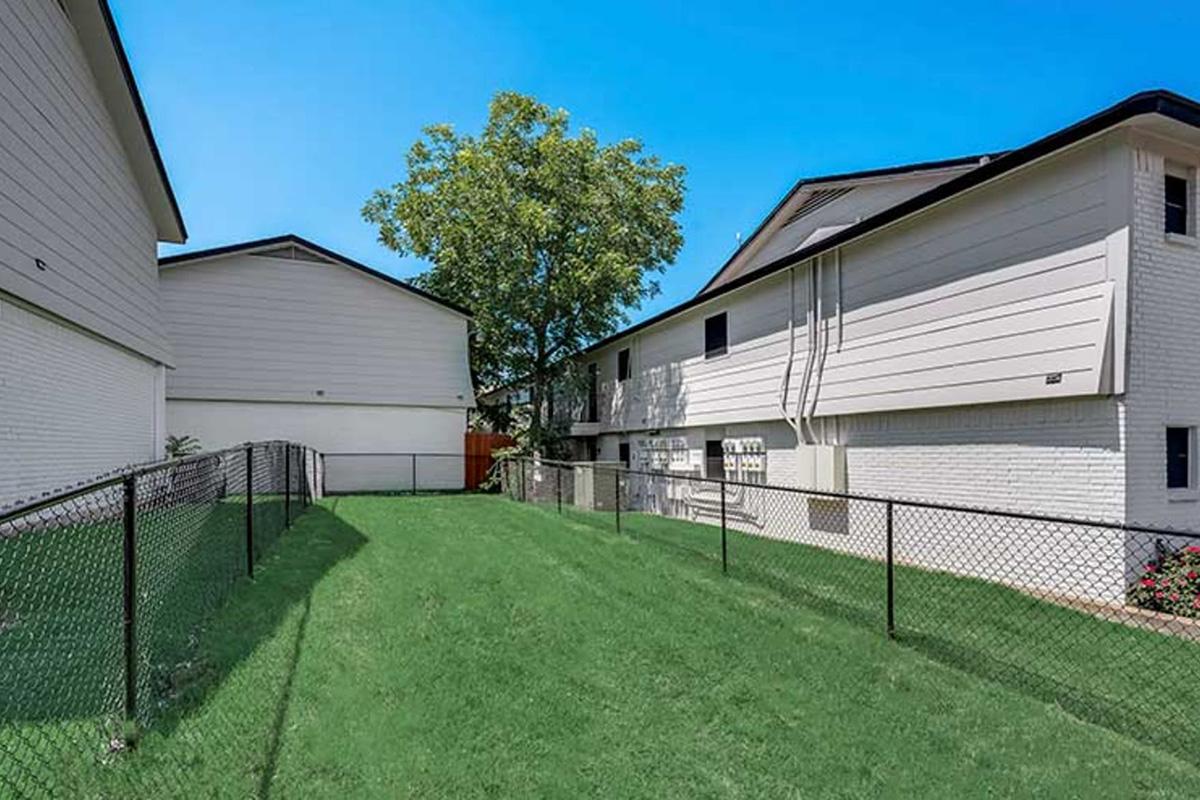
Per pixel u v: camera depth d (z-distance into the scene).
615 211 18.22
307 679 3.76
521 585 6.20
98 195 9.33
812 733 3.42
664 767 3.05
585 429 18.31
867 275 8.83
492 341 19.05
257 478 8.11
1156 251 6.13
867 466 8.93
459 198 18.16
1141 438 6.04
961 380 7.41
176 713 3.21
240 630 4.47
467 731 3.29
